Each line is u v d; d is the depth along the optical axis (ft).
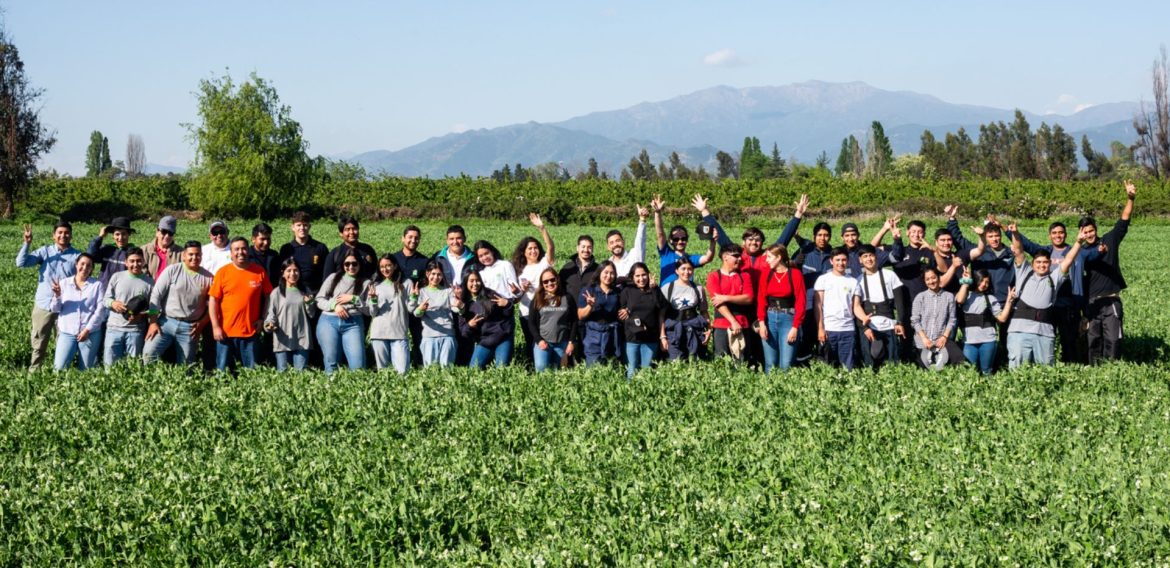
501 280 54.19
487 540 29.96
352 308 51.57
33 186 271.69
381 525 28.78
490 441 37.24
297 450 35.70
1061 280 53.72
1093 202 246.27
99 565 27.27
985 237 54.34
